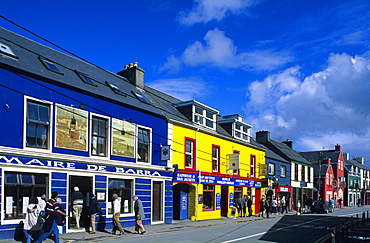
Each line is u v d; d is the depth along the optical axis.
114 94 17.98
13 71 12.98
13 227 12.30
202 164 23.78
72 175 14.78
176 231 16.75
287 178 39.00
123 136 17.56
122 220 17.02
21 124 13.02
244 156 29.80
